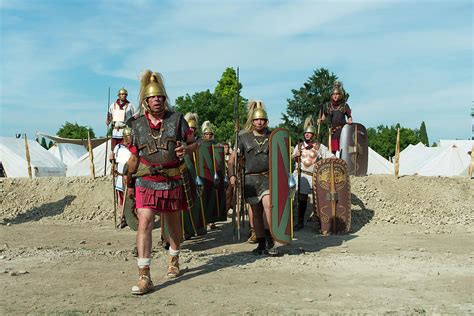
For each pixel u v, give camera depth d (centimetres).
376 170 2395
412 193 1202
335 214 969
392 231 998
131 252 729
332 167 980
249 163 705
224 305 451
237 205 796
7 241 880
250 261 662
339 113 1246
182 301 465
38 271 584
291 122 4734
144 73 570
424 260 670
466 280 552
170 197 538
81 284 523
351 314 423
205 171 897
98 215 1212
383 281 547
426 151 3155
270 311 432
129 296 480
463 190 1234
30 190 1320
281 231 699
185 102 4434
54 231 1021
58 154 3061
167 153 538
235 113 743
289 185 715
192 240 889
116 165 1047
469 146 4369
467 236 940
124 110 1258
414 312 429
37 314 418
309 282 541
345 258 684
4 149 2269
